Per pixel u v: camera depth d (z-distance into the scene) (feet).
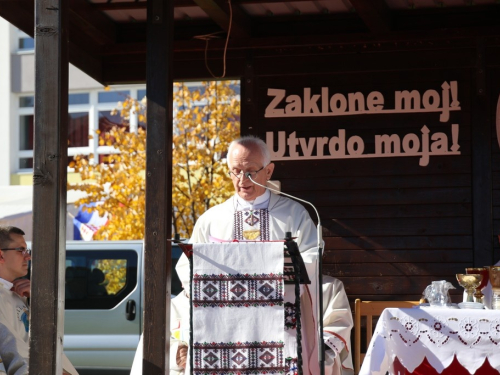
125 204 64.08
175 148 64.49
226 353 20.98
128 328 43.65
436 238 33.88
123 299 44.04
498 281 24.20
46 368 21.42
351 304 34.22
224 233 28.37
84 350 43.52
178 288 44.11
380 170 34.53
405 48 34.17
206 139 65.00
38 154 21.99
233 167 27.76
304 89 35.22
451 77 34.14
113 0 33.35
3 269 25.77
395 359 24.23
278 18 35.17
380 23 32.65
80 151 93.71
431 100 34.27
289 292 22.59
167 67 24.67
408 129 34.42
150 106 24.59
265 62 35.40
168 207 24.49
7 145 96.07
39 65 22.21
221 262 21.16
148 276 24.09
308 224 28.12
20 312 25.09
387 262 34.17
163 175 24.36
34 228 21.79
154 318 23.95
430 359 23.41
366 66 34.63
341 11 34.42
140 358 27.89
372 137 34.65
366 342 31.53
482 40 33.45
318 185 34.86
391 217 34.30
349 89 34.94
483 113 33.73
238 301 21.06
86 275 44.65
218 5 30.99
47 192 21.89
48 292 21.62
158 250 24.17
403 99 34.50
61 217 22.02
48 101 22.12
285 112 35.29
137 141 66.33
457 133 33.99
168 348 24.23
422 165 34.22
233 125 64.85
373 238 34.35
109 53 36.24
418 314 23.59
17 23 31.04
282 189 35.06
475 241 33.50
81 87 94.07
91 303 44.16
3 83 96.63
